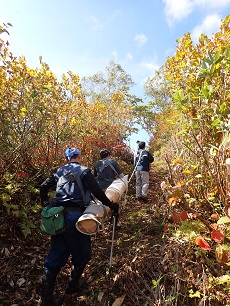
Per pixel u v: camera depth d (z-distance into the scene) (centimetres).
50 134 510
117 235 404
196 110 313
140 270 289
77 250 255
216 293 236
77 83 580
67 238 254
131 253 334
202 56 402
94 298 270
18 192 399
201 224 284
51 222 250
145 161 609
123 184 388
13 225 367
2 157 385
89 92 1991
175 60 434
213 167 298
